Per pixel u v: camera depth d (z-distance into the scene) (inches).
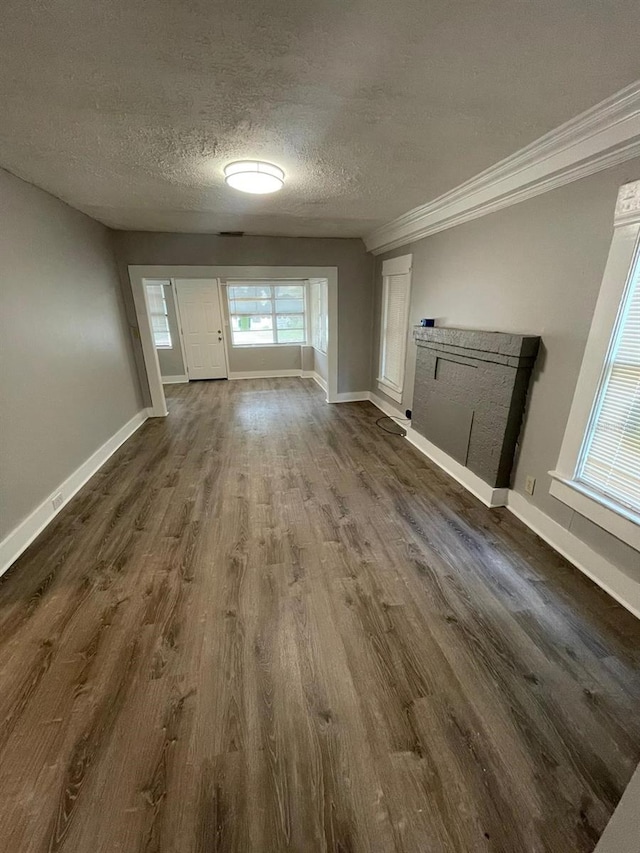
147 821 41.9
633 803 28.9
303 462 136.5
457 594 74.2
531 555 85.5
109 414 146.6
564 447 83.2
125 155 79.1
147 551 87.9
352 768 46.6
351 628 66.6
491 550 87.3
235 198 113.0
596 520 75.2
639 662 60.1
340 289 195.9
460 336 111.8
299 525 97.8
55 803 43.4
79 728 51.0
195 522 99.6
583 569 80.0
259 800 43.6
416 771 46.2
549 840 40.2
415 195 109.0
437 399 130.9
